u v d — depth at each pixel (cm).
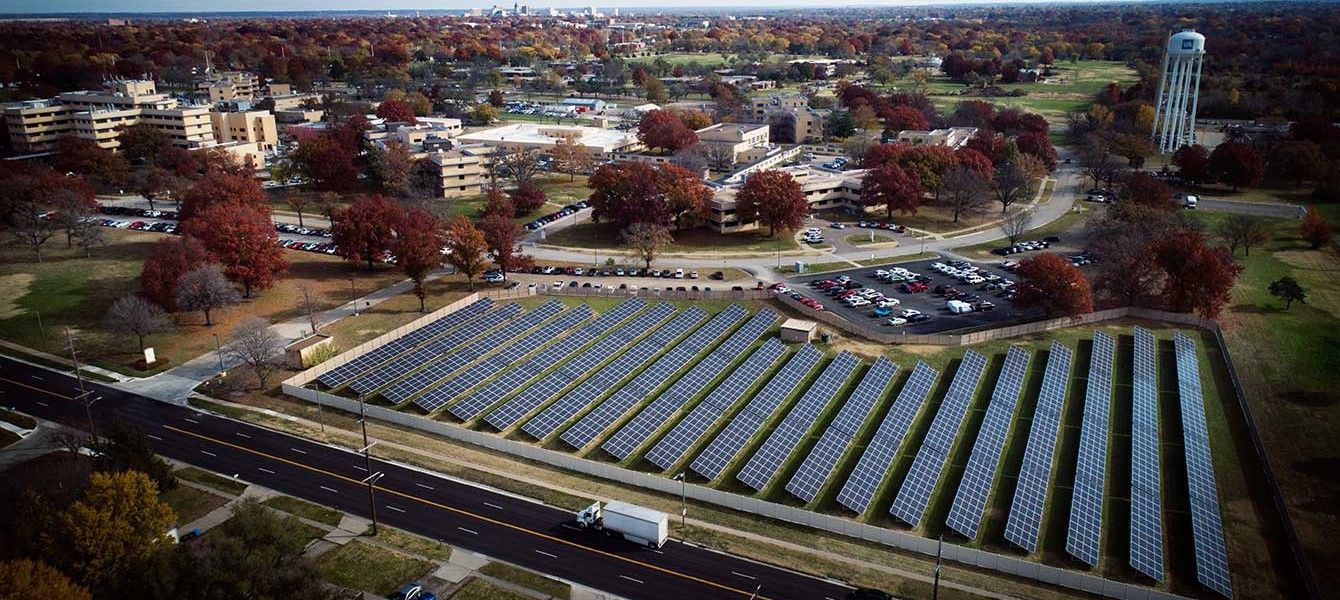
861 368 13212
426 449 10950
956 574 8600
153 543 7788
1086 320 14938
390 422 11681
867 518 9594
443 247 17200
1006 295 16288
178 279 14262
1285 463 10631
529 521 9406
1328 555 8912
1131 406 12044
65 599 6538
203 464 10462
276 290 16350
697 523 9431
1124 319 15150
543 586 8300
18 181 19325
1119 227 17725
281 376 12900
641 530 8919
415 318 15025
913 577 8544
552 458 10662
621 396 12131
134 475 8075
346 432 11356
